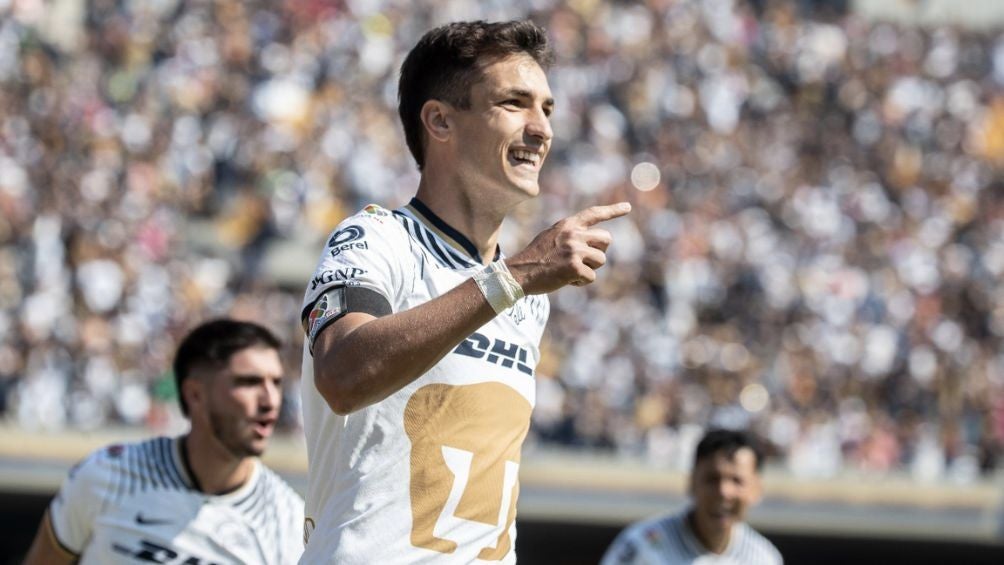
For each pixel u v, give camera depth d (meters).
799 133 34.78
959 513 21.27
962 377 28.38
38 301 21.28
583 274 4.14
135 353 21.42
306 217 27.25
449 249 4.70
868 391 27.39
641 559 9.79
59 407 20.12
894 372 28.02
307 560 4.56
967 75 38.53
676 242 28.95
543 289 4.16
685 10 36.47
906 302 30.16
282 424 20.20
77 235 23.17
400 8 32.94
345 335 4.14
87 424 20.11
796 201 32.06
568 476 19.88
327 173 27.91
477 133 4.67
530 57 4.76
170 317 22.78
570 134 31.48
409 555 4.44
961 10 40.78
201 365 6.84
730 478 9.66
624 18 35.28
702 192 31.52
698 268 28.66
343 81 30.58
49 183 24.56
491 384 4.61
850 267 30.55
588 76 33.12
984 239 33.00
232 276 25.47
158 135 27.39
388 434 4.48
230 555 6.84
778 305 28.72
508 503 4.63
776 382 26.56
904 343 28.91
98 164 25.84
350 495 4.48
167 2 30.83
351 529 4.45
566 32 34.09
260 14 31.28
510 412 4.65
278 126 28.78
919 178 34.75
